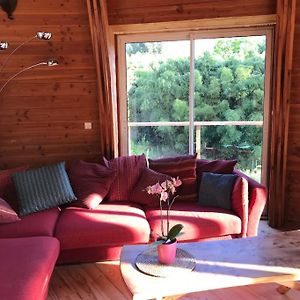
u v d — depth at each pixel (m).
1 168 4.41
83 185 3.64
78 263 3.29
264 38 4.13
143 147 4.61
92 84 4.20
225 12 3.72
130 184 3.77
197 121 4.45
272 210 4.16
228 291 2.82
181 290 2.14
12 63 4.04
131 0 3.81
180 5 3.76
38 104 4.24
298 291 2.78
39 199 3.45
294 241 2.66
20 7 3.75
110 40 4.08
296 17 3.59
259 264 2.34
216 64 4.29
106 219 3.23
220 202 3.46
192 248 2.58
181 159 3.85
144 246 2.66
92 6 3.72
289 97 3.86
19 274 2.26
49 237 2.88
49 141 4.38
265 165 4.36
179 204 3.60
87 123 4.34
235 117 4.38
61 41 3.98
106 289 2.90
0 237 2.99
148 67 4.41
